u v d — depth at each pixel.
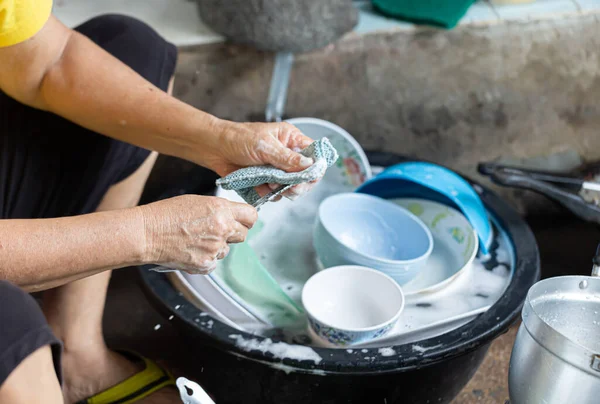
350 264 1.33
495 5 1.78
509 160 1.87
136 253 0.86
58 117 1.20
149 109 1.11
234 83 1.72
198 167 1.49
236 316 1.25
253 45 1.65
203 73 1.71
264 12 1.58
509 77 1.76
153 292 1.22
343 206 1.48
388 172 1.45
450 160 1.87
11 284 0.72
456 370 1.17
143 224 0.87
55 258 0.83
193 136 1.09
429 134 1.83
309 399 1.15
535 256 1.32
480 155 1.86
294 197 1.02
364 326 1.29
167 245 0.88
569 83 1.78
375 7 1.80
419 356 1.09
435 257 1.45
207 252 0.90
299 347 1.10
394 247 1.46
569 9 1.75
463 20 1.71
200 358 1.21
